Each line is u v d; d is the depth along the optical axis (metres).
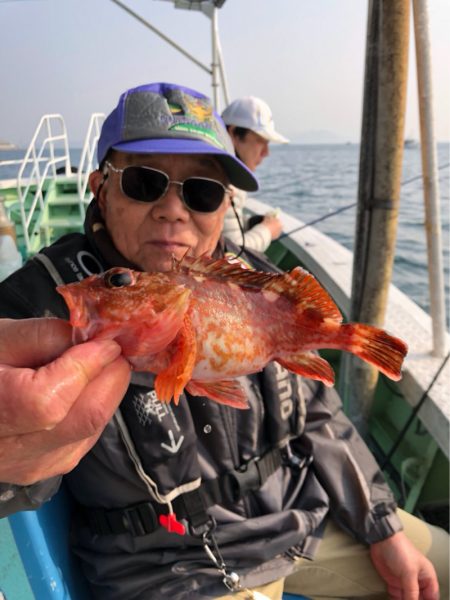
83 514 0.51
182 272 0.37
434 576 0.57
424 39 0.69
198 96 0.56
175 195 0.51
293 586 0.60
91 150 1.57
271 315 0.40
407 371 0.75
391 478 0.82
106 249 0.52
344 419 0.64
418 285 2.53
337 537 0.60
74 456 0.29
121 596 0.47
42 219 1.46
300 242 1.36
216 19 1.62
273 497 0.53
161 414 0.46
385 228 0.77
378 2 0.69
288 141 1.38
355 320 0.84
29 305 0.46
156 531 0.47
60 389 0.23
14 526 0.42
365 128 0.76
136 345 0.29
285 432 0.55
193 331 0.35
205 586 0.47
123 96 0.54
